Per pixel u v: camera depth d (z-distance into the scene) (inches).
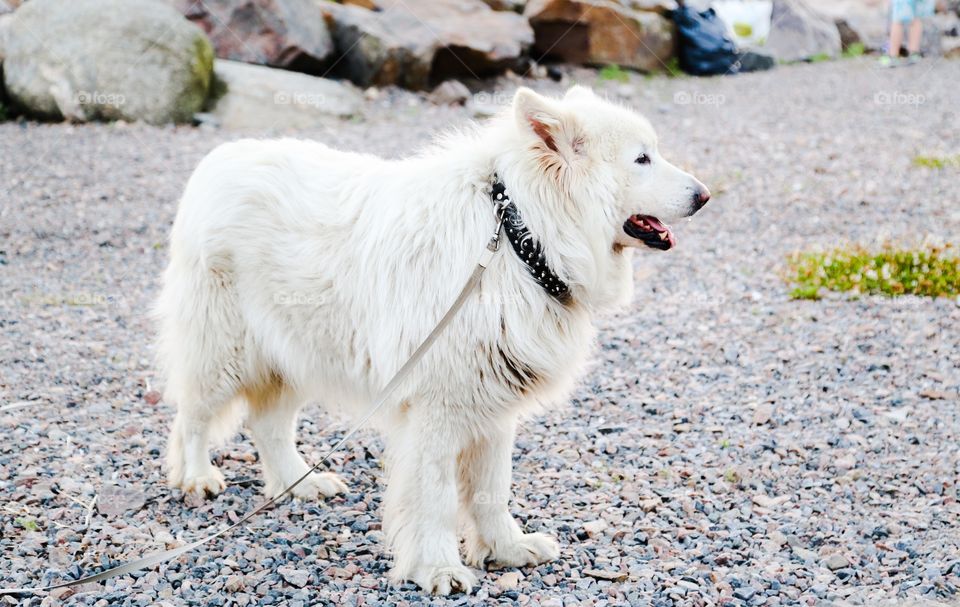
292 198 160.1
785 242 352.5
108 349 253.9
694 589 148.1
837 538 167.0
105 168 409.7
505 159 148.4
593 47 610.5
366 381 157.4
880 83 632.4
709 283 315.3
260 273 161.0
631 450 204.8
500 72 575.2
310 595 144.7
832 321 279.9
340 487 182.7
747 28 761.0
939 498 181.6
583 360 158.6
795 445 205.2
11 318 270.4
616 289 156.4
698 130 502.9
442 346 144.3
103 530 161.9
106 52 462.6
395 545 151.6
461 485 159.0
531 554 157.4
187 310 167.3
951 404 225.1
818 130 507.8
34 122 469.7
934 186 412.2
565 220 146.7
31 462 186.9
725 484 187.8
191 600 141.9
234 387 170.1
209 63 479.5
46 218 356.5
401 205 151.5
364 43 530.9
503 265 145.3
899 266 310.2
